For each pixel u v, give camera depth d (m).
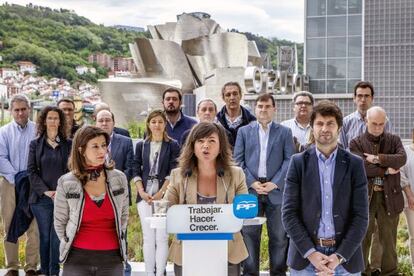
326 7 31.27
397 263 6.95
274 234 6.64
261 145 6.74
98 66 89.19
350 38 30.94
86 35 93.19
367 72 25.31
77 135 4.56
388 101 25.00
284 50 32.38
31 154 6.94
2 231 8.38
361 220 4.48
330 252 4.51
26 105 7.39
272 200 6.61
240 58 34.88
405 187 7.09
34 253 7.28
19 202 7.10
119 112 33.28
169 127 7.62
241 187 4.57
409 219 7.13
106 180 4.59
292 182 4.61
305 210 4.55
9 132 7.36
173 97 7.57
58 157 6.89
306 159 4.60
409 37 24.92
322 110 4.55
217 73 28.48
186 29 37.72
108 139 4.62
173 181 4.58
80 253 4.54
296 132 7.38
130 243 8.58
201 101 7.36
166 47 34.84
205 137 4.44
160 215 4.47
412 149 7.13
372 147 6.76
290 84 28.95
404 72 24.81
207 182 4.55
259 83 25.77
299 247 4.50
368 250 6.82
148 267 6.76
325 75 31.34
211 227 4.22
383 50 25.20
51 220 6.95
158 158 6.90
